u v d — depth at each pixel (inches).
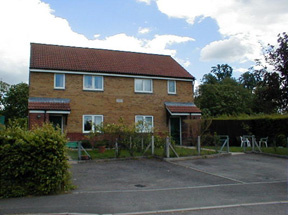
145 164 545.6
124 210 265.7
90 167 511.2
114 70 873.5
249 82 2231.8
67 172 353.4
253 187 369.4
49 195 322.7
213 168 510.0
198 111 918.4
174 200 302.5
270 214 255.8
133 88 893.2
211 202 295.0
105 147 710.5
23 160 322.7
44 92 787.4
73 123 807.7
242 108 1514.5
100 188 359.9
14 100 1792.6
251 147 787.4
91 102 836.0
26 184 322.3
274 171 484.7
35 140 328.2
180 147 773.9
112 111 857.5
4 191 313.9
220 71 2775.6
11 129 342.0
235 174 458.6
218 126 938.7
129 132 625.9
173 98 943.7
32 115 729.0
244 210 267.7
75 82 823.7
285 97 672.4
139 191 343.6
